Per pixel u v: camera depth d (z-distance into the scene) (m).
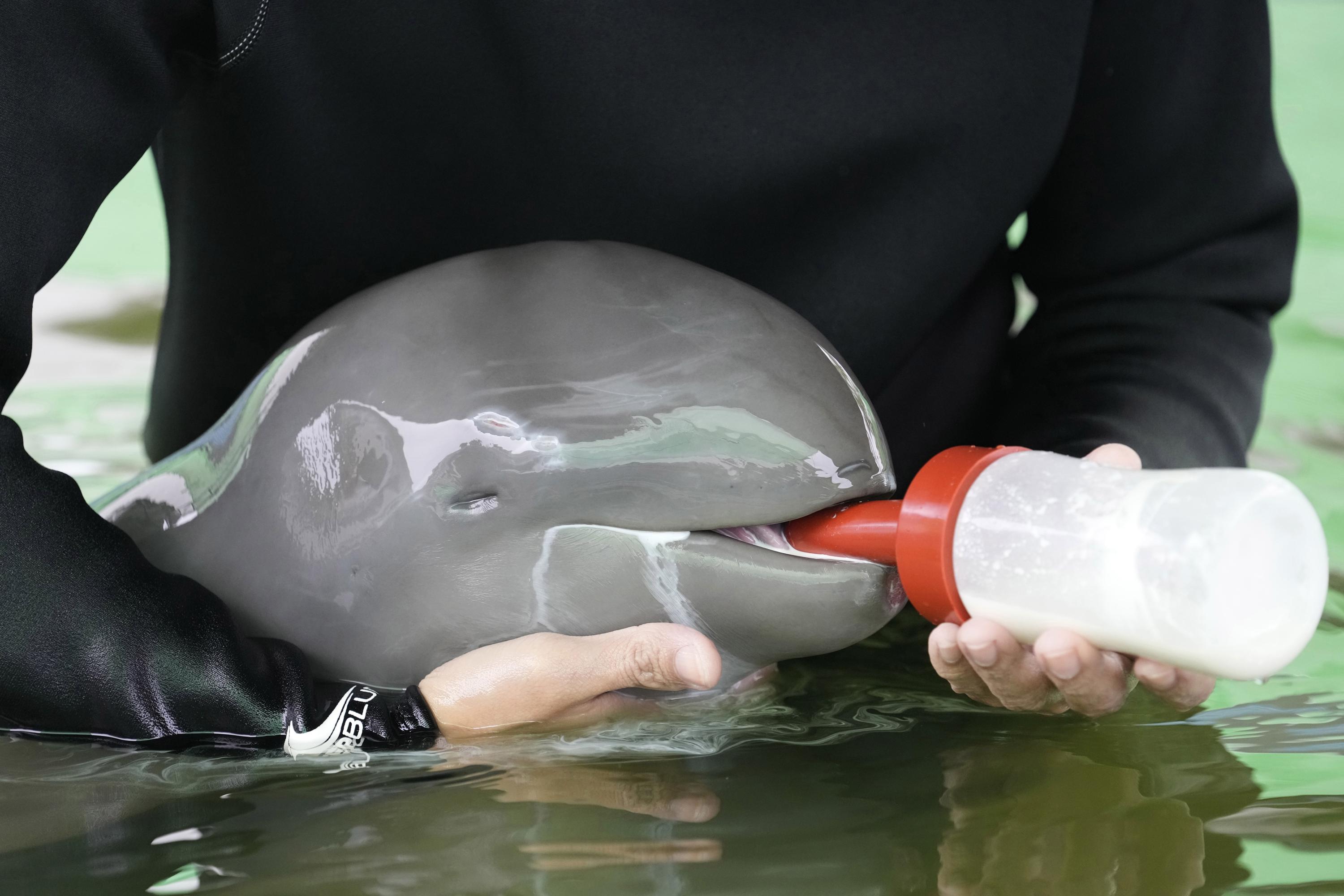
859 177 2.83
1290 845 1.61
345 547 2.19
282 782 1.88
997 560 1.70
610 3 2.54
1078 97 3.17
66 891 1.56
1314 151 8.02
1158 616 1.58
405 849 1.64
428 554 2.13
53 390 4.67
